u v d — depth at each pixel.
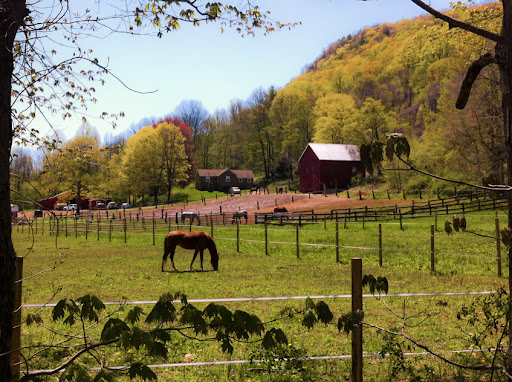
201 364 6.08
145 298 11.07
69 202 96.31
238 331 3.12
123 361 6.36
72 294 11.92
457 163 37.22
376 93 124.19
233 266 17.84
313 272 15.45
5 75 3.19
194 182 129.50
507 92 3.89
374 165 3.24
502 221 25.77
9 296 3.15
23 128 4.02
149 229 39.81
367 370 5.99
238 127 143.88
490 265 15.45
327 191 69.38
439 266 15.90
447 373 5.73
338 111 86.00
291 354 5.98
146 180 94.88
